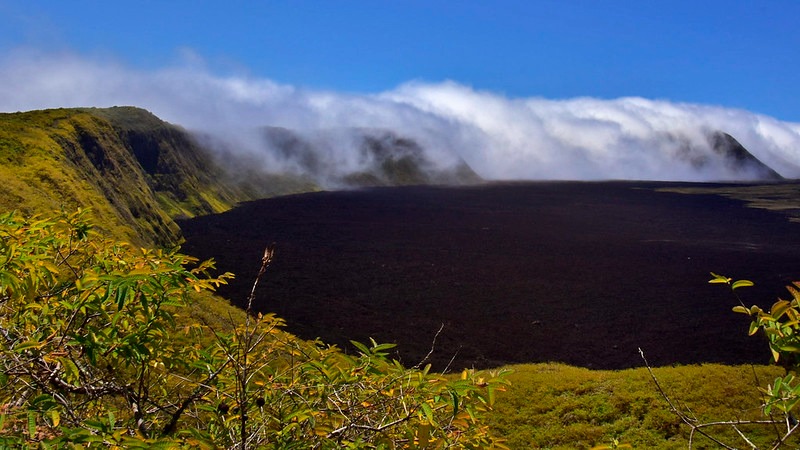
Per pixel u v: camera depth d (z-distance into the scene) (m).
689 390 24.97
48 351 4.45
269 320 4.84
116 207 87.50
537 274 100.12
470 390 4.05
